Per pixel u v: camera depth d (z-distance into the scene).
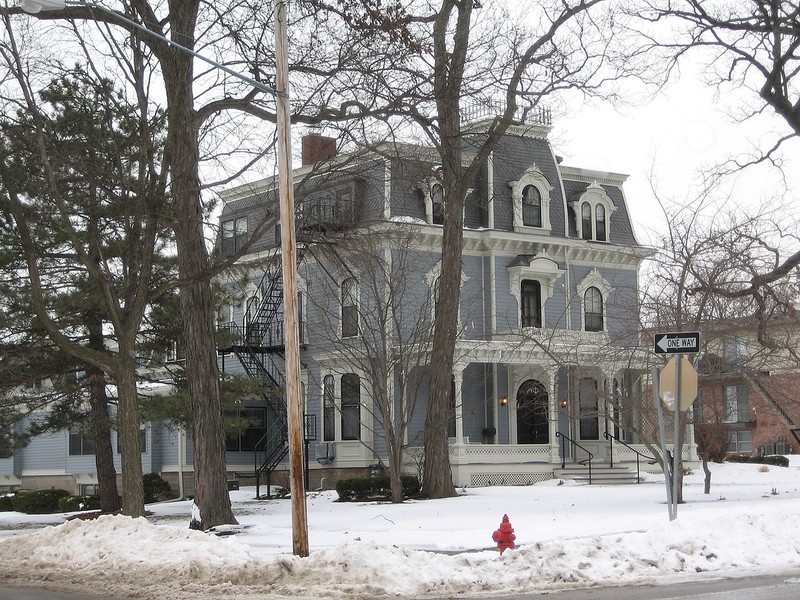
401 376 34.16
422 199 42.38
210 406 25.28
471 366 43.78
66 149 24.72
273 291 44.75
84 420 32.38
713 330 28.89
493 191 40.91
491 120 38.16
